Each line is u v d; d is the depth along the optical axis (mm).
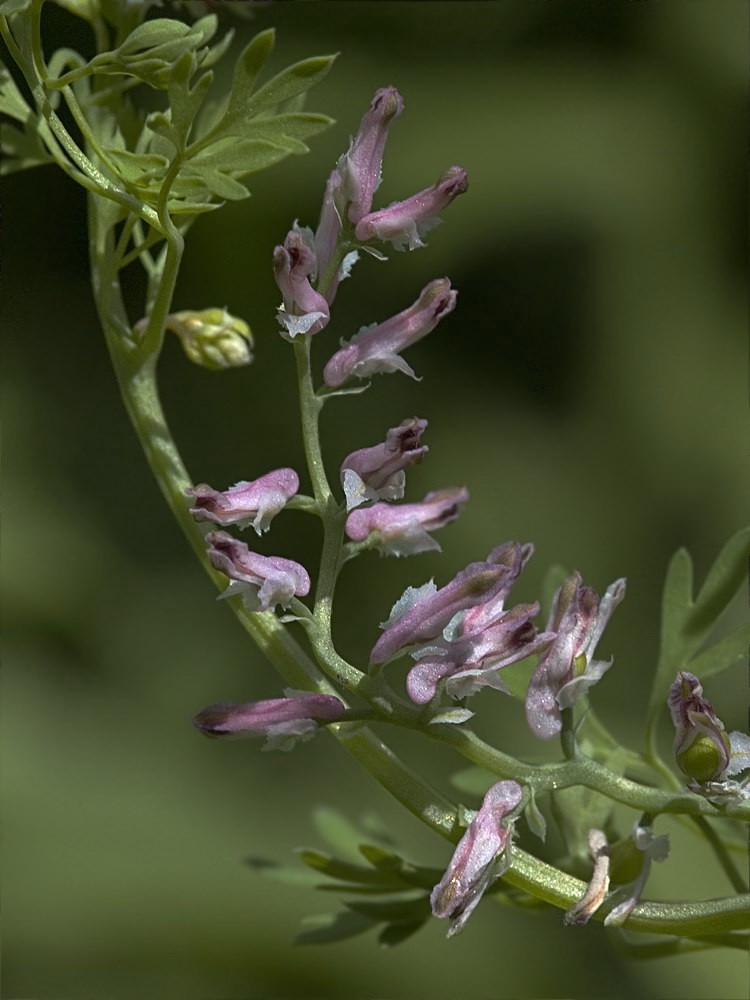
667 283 585
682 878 360
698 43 616
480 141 611
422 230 248
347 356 248
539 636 245
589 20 642
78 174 254
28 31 255
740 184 588
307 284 247
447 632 245
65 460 562
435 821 248
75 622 528
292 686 252
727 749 246
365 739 249
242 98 251
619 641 434
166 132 251
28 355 567
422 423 245
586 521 550
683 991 380
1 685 502
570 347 588
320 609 245
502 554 245
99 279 260
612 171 599
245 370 584
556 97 623
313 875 279
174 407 577
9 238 548
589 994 392
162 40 252
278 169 578
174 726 514
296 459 581
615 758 273
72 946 441
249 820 486
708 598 273
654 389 562
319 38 616
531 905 263
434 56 645
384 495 246
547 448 569
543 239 595
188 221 264
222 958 444
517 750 430
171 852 468
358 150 247
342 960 441
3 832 462
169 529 567
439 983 415
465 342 593
